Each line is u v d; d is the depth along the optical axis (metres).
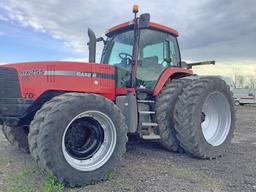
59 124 3.11
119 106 4.24
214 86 4.73
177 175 3.57
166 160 4.33
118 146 3.53
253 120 11.28
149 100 4.84
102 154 3.46
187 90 4.50
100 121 3.53
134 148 5.12
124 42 4.98
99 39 5.56
